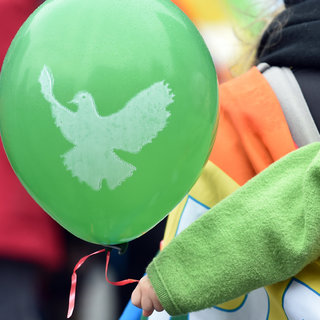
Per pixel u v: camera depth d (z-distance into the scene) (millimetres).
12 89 4246
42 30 4203
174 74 4141
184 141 4262
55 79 4051
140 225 4574
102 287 8828
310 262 4672
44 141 4145
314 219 4512
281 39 5590
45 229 7629
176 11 4477
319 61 5328
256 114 5336
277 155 5211
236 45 6918
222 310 5320
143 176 4211
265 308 5090
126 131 4051
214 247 4707
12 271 7336
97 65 3998
